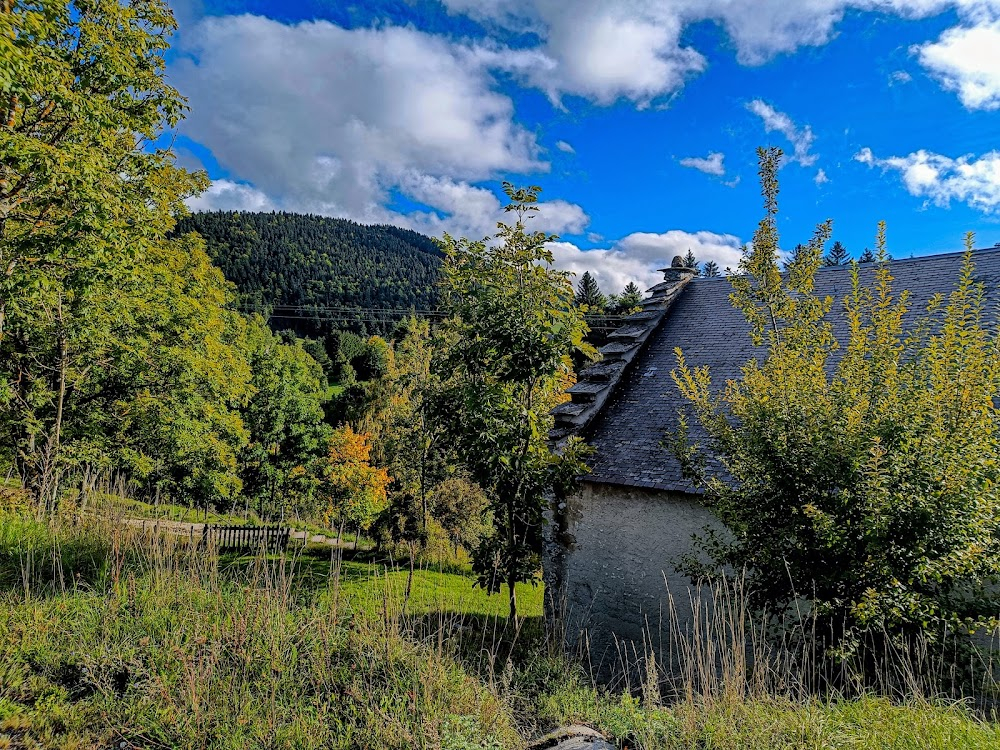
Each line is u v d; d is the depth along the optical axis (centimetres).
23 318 1048
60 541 685
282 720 353
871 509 461
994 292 799
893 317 532
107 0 789
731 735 357
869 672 496
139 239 846
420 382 813
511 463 664
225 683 382
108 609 481
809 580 515
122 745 319
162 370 1505
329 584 620
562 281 698
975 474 450
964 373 471
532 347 631
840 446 493
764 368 588
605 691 547
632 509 837
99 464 1166
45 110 728
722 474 751
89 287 798
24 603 479
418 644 473
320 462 2962
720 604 584
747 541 561
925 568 439
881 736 340
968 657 461
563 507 912
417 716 368
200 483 1939
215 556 624
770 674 522
